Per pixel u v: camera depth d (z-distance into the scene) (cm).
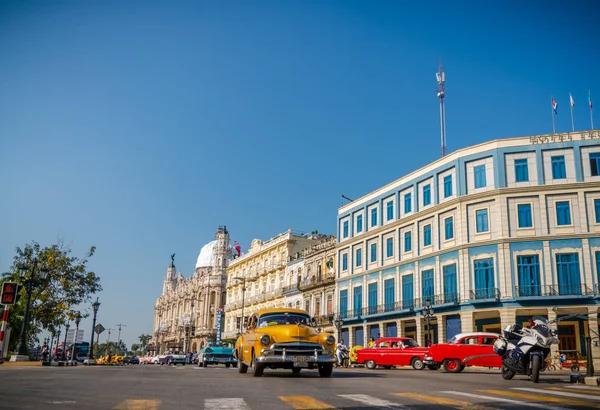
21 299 4388
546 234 3678
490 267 3781
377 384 1219
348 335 5269
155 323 14150
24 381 1220
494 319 3862
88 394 924
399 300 4594
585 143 3769
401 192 4816
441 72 4962
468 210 4006
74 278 4653
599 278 3516
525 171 3853
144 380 1319
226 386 1120
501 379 1538
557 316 3528
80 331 4672
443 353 2395
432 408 757
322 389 1059
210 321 9806
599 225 3612
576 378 1363
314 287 5922
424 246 4397
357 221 5425
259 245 7794
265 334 1506
